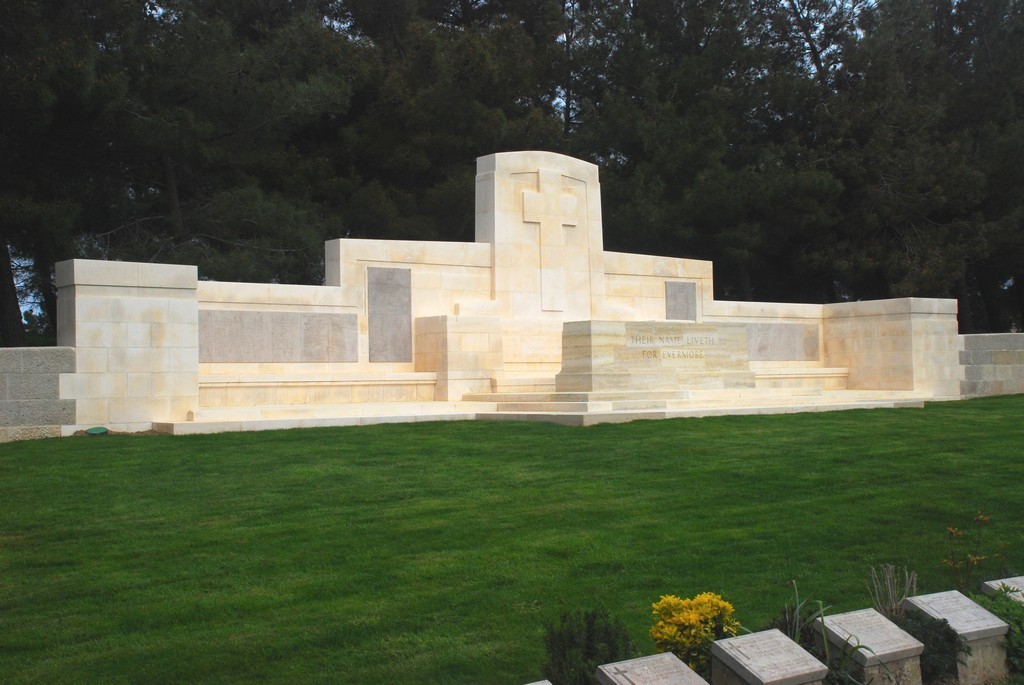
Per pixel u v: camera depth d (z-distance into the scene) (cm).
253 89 3347
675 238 4169
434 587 1019
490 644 892
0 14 2638
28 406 1805
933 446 1736
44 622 922
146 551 1115
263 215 3266
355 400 2341
